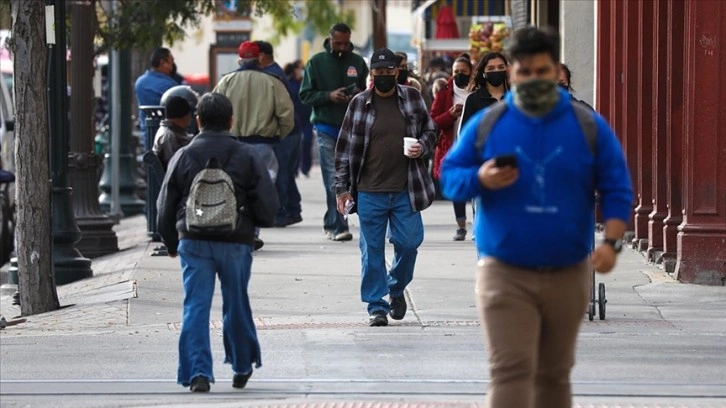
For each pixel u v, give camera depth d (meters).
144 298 36.25
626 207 17.12
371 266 30.86
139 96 49.19
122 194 66.94
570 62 51.88
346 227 47.91
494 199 17.33
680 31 38.38
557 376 18.05
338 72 45.62
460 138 17.69
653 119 41.94
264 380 25.33
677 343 28.73
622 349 28.02
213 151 23.70
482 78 31.50
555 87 17.00
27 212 36.47
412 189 30.30
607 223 17.12
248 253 23.98
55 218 42.06
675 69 38.47
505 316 17.30
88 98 49.00
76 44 48.88
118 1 58.16
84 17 48.91
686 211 36.19
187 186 23.73
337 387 24.67
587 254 17.84
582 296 17.64
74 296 38.66
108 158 66.00
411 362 26.86
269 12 64.19
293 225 53.72
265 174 23.75
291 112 44.94
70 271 41.97
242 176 23.69
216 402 23.53
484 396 23.86
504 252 17.28
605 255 16.95
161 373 26.30
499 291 17.33
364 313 33.25
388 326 31.03
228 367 26.84
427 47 76.06
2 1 54.22
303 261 42.19
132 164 67.31
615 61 48.00
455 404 23.09
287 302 34.94
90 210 48.91
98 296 37.81
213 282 23.94
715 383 24.88
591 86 51.94
